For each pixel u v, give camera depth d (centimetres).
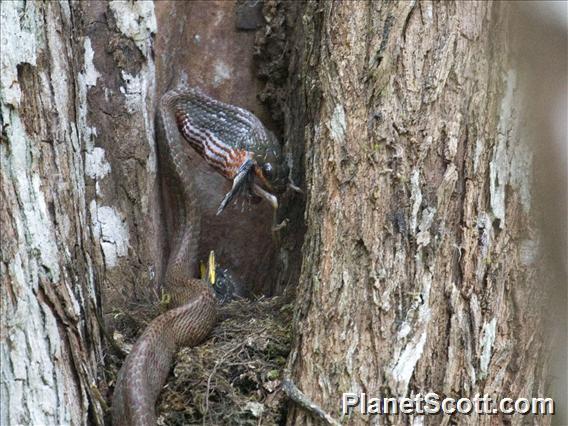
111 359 411
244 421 388
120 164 473
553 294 387
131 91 479
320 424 365
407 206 387
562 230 387
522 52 386
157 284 485
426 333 372
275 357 414
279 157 487
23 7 370
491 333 378
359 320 375
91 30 473
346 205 392
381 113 399
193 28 539
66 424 343
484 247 386
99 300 418
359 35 416
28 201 350
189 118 504
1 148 346
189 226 499
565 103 372
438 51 407
